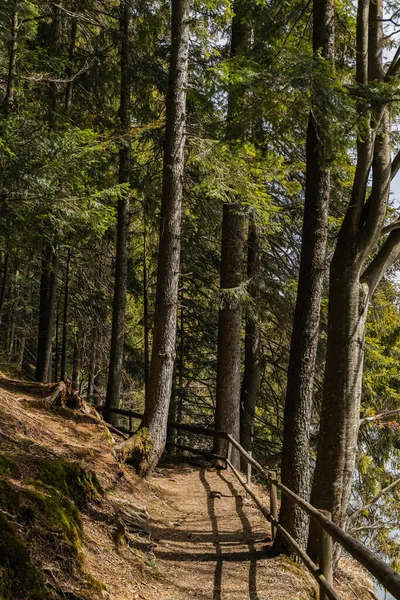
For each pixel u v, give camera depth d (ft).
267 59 22.48
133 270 58.54
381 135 19.74
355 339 19.62
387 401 42.37
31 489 15.02
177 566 18.37
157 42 45.37
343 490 19.35
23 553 11.85
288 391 21.11
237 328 40.37
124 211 45.29
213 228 45.42
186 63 31.91
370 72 20.29
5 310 63.05
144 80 44.47
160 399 30.37
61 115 36.04
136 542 18.84
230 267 40.09
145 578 16.22
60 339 83.56
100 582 13.71
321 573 14.38
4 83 33.47
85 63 43.42
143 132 42.65
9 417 22.62
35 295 68.74
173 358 31.12
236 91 18.70
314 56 18.08
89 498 18.80
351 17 26.05
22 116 29.04
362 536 39.22
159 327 30.96
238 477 30.04
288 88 17.24
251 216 37.68
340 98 17.04
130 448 28.55
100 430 29.09
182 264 51.24
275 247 45.50
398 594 8.60
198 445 62.03
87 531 16.76
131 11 43.42
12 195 27.40
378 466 41.91
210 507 27.30
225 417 39.47
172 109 31.45
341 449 19.29
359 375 19.84
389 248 20.61
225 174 32.07
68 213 28.09
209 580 17.46
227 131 20.59
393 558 38.22
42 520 13.64
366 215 19.79
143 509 22.72
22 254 43.37
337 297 19.63
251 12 27.50
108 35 45.50
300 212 43.32
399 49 20.03
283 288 41.68
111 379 43.73
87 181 30.68
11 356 61.05
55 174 27.43
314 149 19.77
